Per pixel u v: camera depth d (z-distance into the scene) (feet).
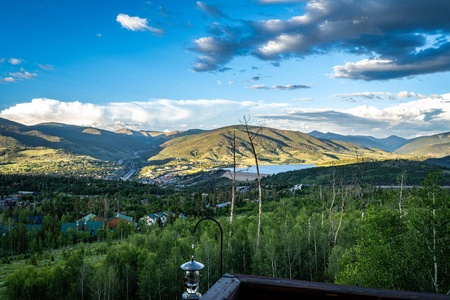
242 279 11.00
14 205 471.21
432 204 50.83
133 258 166.71
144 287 139.33
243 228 169.48
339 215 197.16
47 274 151.02
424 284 52.08
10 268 213.05
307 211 230.07
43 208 417.69
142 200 518.78
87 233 305.73
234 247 138.31
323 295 10.28
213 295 9.59
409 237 54.75
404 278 53.16
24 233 282.36
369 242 58.80
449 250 49.70
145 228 290.76
